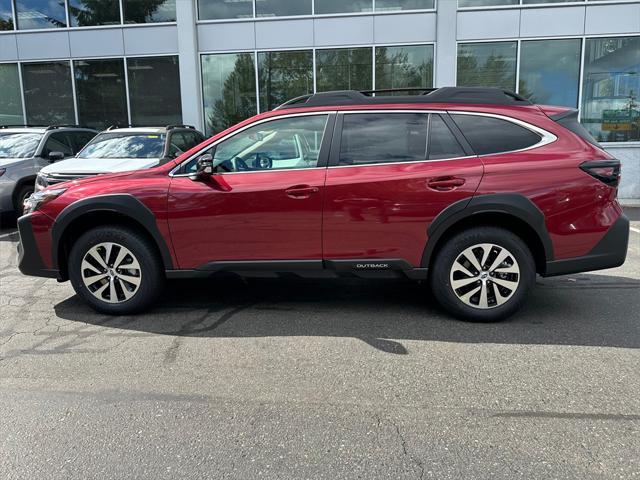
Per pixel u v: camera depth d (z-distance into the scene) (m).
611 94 11.63
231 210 4.33
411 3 11.78
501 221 4.33
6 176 8.53
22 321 4.57
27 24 12.91
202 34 12.32
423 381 3.40
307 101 4.55
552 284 5.53
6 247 7.73
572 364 3.60
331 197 4.25
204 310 4.81
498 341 4.01
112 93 12.92
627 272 5.97
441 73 11.71
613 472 2.49
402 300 5.03
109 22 12.66
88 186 4.58
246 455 2.67
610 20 11.31
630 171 11.80
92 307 4.68
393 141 4.34
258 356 3.80
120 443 2.78
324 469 2.55
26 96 13.20
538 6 11.41
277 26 12.10
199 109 12.52
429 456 2.63
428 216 4.20
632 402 3.10
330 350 3.89
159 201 4.39
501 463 2.57
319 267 4.39
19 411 3.09
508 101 4.40
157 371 3.59
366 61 12.05
